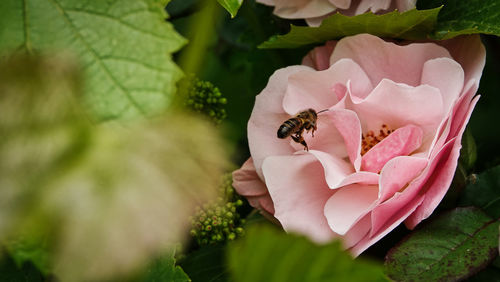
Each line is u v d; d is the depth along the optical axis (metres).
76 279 0.13
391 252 0.33
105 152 0.13
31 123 0.13
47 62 0.14
